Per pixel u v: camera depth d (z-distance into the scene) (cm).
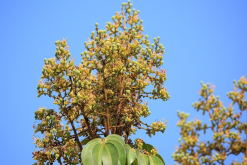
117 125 1045
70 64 977
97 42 976
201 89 705
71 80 984
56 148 981
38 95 984
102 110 1025
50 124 988
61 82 970
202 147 673
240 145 675
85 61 1012
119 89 1020
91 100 976
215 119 692
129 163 895
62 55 979
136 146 1028
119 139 906
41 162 975
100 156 877
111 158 869
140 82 1011
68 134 999
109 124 1038
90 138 1037
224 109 696
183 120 677
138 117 1012
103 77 982
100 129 1027
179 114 682
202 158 672
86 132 1066
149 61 1055
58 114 991
